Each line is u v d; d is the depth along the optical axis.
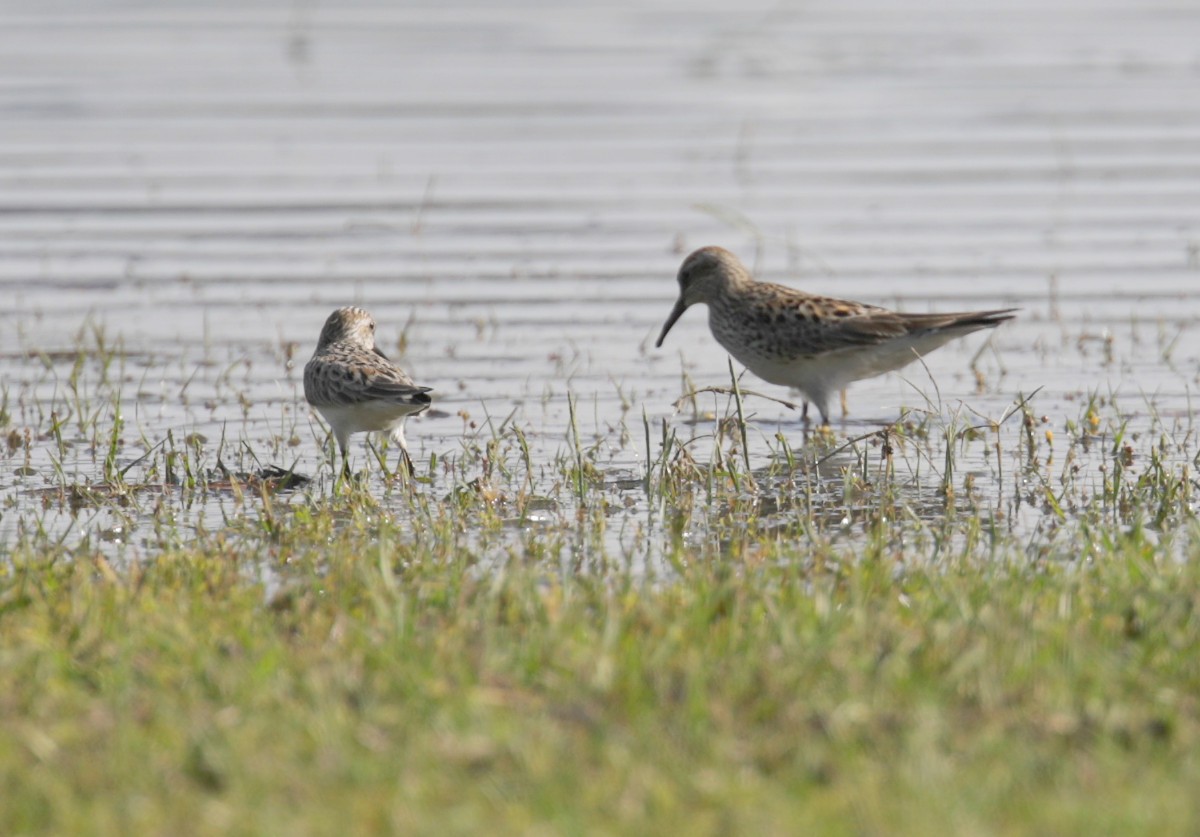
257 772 6.77
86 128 25.22
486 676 7.71
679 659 7.91
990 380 16.48
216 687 7.66
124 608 8.84
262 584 9.77
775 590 9.24
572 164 23.92
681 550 10.84
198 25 31.70
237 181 23.12
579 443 13.84
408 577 9.95
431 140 24.98
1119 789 6.58
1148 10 33.31
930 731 6.96
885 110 26.62
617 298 19.16
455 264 20.22
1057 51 30.17
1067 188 22.83
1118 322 18.16
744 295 15.63
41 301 18.86
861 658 7.85
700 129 25.61
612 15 33.16
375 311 18.67
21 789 6.73
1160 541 11.09
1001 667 7.74
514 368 16.88
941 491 12.91
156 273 19.78
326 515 11.91
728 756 6.96
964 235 21.00
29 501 12.77
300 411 15.53
